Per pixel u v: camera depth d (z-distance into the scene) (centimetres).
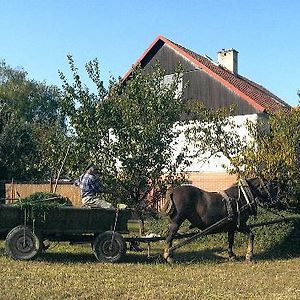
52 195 1241
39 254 1230
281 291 948
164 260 1242
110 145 1531
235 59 3266
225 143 1797
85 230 1191
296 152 1555
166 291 916
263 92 3139
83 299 847
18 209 1157
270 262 1264
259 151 1560
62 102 1567
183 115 1859
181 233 1341
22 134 2897
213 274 1093
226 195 1293
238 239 1468
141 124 1532
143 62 2966
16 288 898
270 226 1455
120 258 1198
